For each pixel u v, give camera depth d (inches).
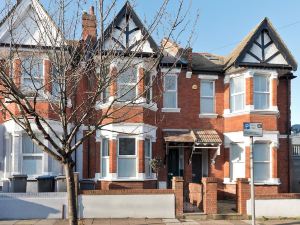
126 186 708.0
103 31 337.7
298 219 636.7
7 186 670.5
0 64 311.7
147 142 754.8
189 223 587.2
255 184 763.4
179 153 813.9
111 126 706.2
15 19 496.4
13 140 677.3
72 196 332.2
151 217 620.4
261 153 783.7
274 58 786.8
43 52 410.0
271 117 780.0
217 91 826.2
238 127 789.2
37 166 689.0
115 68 370.0
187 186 773.9
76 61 378.3
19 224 559.2
